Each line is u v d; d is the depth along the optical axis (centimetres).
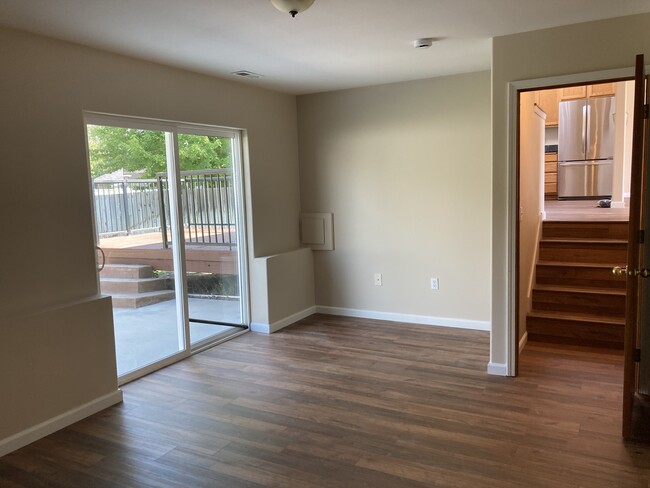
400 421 308
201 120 434
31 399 297
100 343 337
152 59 380
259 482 248
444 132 486
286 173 547
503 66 352
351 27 322
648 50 313
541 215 520
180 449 283
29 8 266
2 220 293
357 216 541
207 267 469
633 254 267
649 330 319
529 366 392
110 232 369
